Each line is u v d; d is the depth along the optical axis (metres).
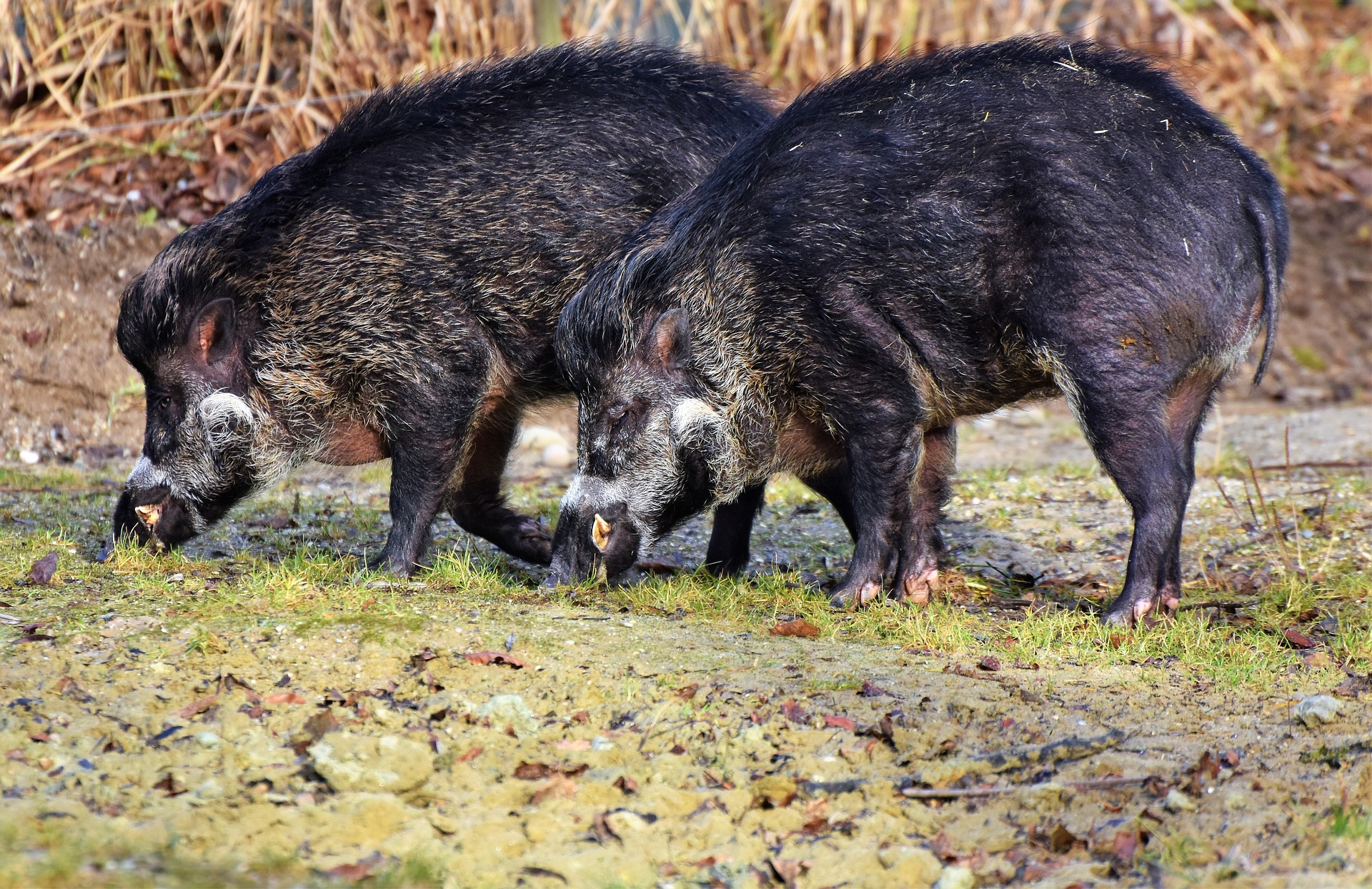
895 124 14.26
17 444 24.50
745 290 14.40
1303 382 32.66
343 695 11.34
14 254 26.30
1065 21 38.66
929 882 9.12
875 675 12.01
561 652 12.27
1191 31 38.03
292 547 17.19
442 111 15.74
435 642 12.25
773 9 36.25
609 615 13.52
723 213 14.53
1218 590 15.67
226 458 15.47
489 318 15.41
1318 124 37.00
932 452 15.95
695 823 9.77
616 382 14.70
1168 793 9.95
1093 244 13.48
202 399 15.34
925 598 15.19
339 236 15.16
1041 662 12.63
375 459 16.23
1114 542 18.06
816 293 14.16
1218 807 9.76
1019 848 9.52
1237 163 14.13
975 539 18.31
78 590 13.80
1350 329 33.53
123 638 12.21
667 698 11.43
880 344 14.13
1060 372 13.71
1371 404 31.19
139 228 27.59
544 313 15.57
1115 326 13.45
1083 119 13.94
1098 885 8.90
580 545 14.86
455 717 11.09
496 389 15.80
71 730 10.59
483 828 9.56
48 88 30.69
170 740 10.59
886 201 13.98
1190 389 14.39
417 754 10.38
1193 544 17.69
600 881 9.02
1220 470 22.36
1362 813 9.52
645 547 15.05
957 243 13.83
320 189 15.33
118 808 9.57
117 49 31.36
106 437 25.23
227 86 30.77
